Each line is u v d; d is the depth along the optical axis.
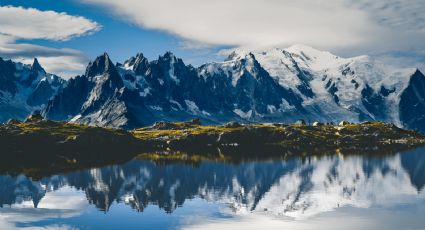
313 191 161.12
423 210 130.50
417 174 198.38
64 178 189.75
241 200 146.38
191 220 122.50
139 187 169.75
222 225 118.06
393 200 144.25
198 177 191.38
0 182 180.62
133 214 129.62
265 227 115.00
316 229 113.25
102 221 122.88
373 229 112.62
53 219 125.38
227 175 196.88
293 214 127.75
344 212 129.00
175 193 158.25
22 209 136.75
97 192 160.75
